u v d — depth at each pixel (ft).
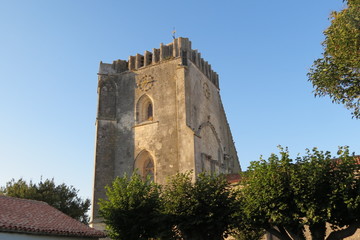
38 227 81.56
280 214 77.00
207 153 163.94
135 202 96.43
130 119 163.94
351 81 64.39
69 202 189.37
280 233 81.82
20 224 79.05
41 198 176.65
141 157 155.94
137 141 158.10
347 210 74.90
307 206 75.31
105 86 171.12
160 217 89.66
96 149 158.40
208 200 90.07
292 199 77.77
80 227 96.22
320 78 67.31
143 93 164.66
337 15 65.92
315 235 78.28
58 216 98.78
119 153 160.15
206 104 175.42
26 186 181.98
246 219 84.38
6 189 181.37
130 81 170.81
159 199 97.30
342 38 62.23
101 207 99.14
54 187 188.14
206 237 89.45
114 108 168.76
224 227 90.12
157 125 155.63
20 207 93.30
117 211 94.89
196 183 94.94
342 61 63.21
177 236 92.89
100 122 163.43
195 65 171.01
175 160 146.10
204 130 166.09
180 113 152.15
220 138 185.26
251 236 105.81
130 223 94.02
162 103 158.30
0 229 73.36
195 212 88.94
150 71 167.22
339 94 65.72
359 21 59.93
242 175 90.94
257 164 86.74
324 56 67.62
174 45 165.78
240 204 87.15
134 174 108.99
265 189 79.20
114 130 164.55
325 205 74.23
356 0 60.90
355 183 76.33
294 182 77.61
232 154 191.11
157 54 170.09
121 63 177.78
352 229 75.66
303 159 83.66
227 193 92.63
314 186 76.07
